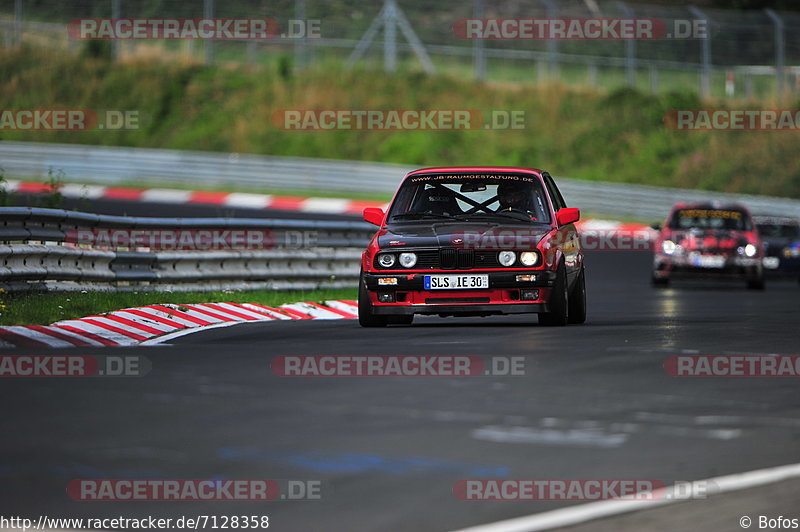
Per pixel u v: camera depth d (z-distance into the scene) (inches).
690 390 1125.7
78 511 669.9
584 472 766.5
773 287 3385.8
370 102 6550.2
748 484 735.1
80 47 6879.9
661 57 6894.7
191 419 936.3
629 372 1237.7
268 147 6299.2
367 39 6781.5
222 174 5689.0
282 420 936.9
